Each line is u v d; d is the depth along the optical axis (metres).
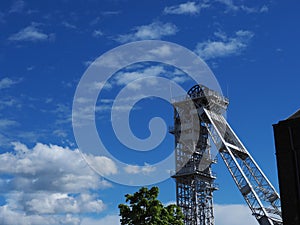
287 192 29.70
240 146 123.56
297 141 30.38
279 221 110.31
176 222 66.56
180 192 116.50
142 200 65.00
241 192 113.06
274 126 31.44
